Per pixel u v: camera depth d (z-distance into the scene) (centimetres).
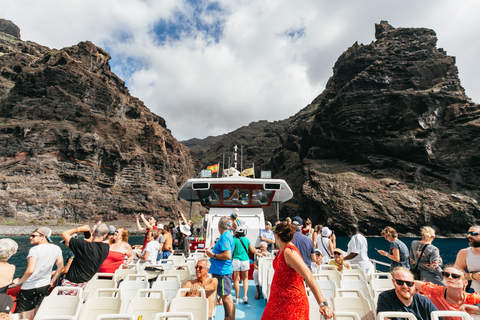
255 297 791
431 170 7369
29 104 9725
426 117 7688
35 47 15450
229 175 1597
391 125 8044
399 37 9850
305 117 16750
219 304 731
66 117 9962
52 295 457
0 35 17450
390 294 410
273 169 14525
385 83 8494
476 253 508
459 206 6462
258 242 1162
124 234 753
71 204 8819
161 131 14650
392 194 7094
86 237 621
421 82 8394
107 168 10094
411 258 646
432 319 351
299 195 9238
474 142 7225
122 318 363
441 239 6288
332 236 1062
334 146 9038
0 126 8850
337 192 7575
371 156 8138
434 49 9025
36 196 8375
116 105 12838
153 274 682
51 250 547
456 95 7956
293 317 336
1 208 7819
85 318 449
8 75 10656
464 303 425
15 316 388
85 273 539
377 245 5084
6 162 8525
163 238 1046
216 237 1170
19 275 2036
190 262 813
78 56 12694
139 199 10475
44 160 8869
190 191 1405
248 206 1265
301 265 340
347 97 8719
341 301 480
